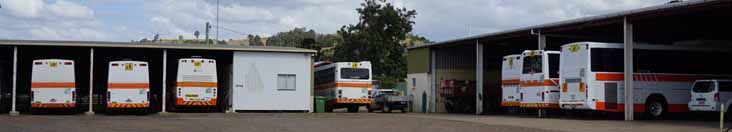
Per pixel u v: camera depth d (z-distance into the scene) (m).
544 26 29.56
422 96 39.50
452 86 38.16
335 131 20.30
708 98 26.30
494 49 39.31
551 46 34.94
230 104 35.06
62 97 30.98
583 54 26.94
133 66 31.58
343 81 38.91
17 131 19.41
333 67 39.75
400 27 66.62
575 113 30.94
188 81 32.97
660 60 27.95
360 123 24.62
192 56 36.69
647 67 27.62
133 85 31.47
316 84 43.72
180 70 32.97
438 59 39.25
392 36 66.88
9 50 35.47
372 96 43.59
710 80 26.47
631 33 25.66
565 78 27.88
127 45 33.22
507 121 26.20
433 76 39.00
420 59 40.22
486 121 26.23
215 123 23.91
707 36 30.73
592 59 26.75
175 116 29.69
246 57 35.19
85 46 32.69
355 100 38.94
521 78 30.88
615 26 28.66
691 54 28.66
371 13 66.56
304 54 36.19
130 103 31.31
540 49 30.28
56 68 31.05
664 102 27.77
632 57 26.30
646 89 27.47
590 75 26.62
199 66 33.16
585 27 27.83
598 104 26.66
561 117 29.83
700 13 24.81
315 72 44.03
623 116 28.98
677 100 28.03
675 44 28.42
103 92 39.28
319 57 76.12
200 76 33.16
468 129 21.27
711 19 27.39
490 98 37.44
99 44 32.88
